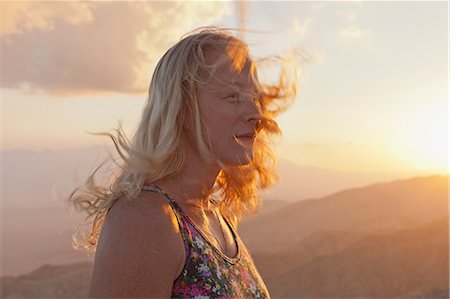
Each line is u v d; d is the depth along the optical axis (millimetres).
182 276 1081
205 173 1248
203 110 1181
